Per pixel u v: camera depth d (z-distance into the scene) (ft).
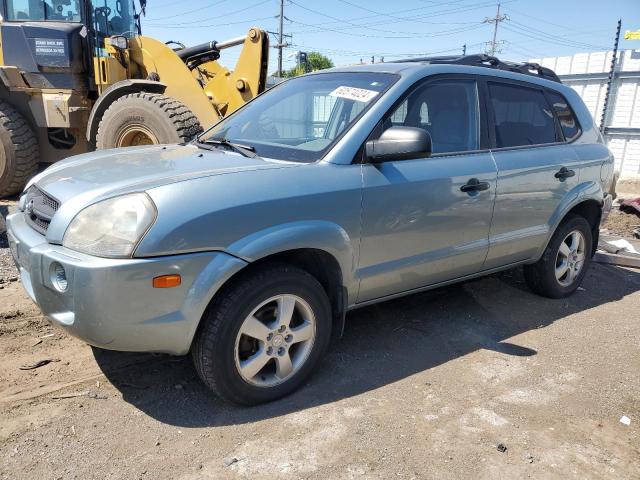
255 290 9.17
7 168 24.71
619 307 15.81
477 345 12.82
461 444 9.07
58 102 24.89
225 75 27.50
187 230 8.39
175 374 10.84
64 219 8.71
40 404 9.62
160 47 25.29
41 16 25.02
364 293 11.02
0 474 7.91
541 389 10.96
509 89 13.96
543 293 15.93
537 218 14.17
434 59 13.96
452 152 12.23
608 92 41.04
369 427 9.39
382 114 10.98
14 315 12.84
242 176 9.23
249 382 9.59
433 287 12.62
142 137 23.02
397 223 10.94
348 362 11.66
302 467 8.33
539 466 8.64
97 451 8.50
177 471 8.14
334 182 10.00
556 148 14.73
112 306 8.14
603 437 9.48
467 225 12.35
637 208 27.66
